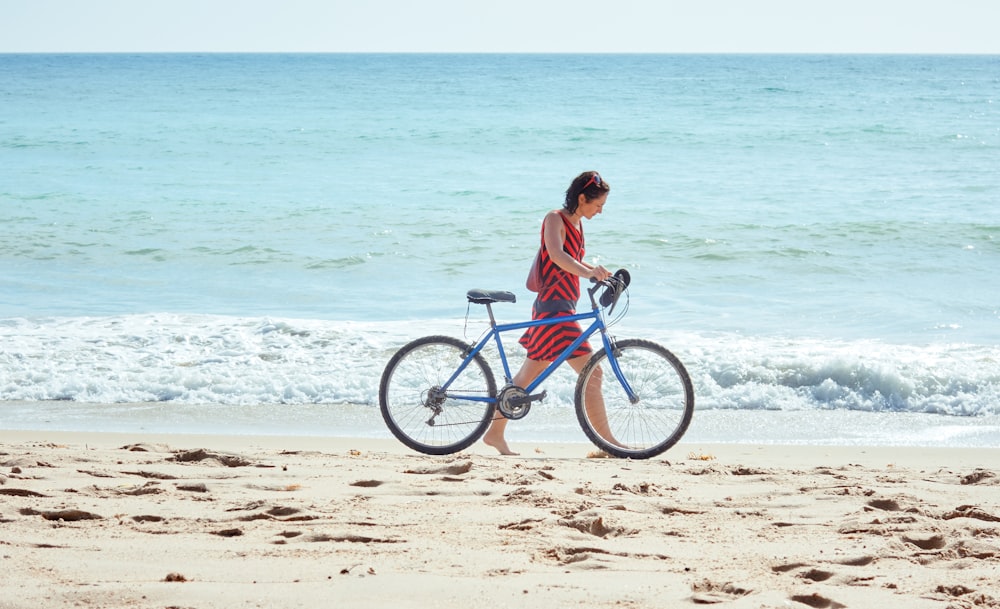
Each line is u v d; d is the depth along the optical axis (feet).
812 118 134.10
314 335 32.35
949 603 9.05
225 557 10.59
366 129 120.47
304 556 10.68
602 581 9.82
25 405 26.11
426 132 115.75
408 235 54.70
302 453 18.25
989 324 35.24
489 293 19.58
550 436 23.16
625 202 65.41
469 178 79.41
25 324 35.01
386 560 10.55
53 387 27.43
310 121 134.41
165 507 13.14
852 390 26.96
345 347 31.04
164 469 16.01
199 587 9.34
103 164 89.40
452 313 38.47
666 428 21.13
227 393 27.30
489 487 14.83
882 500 13.99
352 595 9.20
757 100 177.47
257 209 63.57
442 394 19.89
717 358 29.09
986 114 139.54
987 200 65.05
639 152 96.17
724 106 161.58
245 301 41.22
